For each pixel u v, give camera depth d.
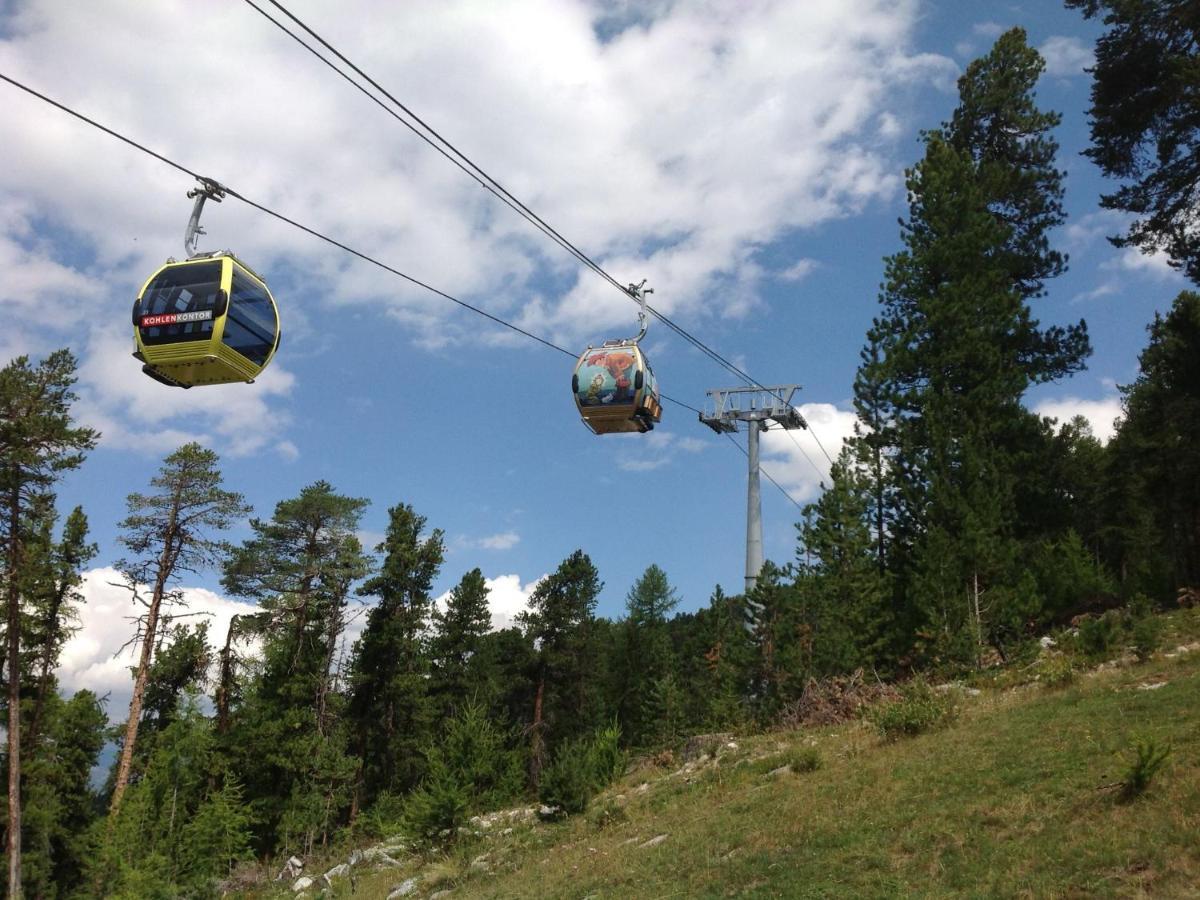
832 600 40.41
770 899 12.90
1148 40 32.00
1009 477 38.69
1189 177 31.64
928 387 41.09
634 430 24.22
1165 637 25.11
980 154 49.44
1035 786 14.29
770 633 46.44
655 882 15.53
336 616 55.19
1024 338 43.19
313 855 39.47
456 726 34.34
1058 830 12.24
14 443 37.56
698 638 73.12
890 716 22.38
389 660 58.56
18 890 38.03
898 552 41.44
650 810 23.44
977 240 43.03
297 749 50.91
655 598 87.88
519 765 48.56
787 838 15.55
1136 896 9.79
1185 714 16.03
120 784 42.31
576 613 65.88
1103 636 25.58
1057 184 46.94
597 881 16.91
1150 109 31.83
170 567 44.38
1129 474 47.16
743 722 40.09
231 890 36.97
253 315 18.03
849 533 40.94
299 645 55.03
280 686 54.50
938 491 37.56
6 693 45.75
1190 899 9.45
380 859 30.19
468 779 32.44
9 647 40.25
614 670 77.31
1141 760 12.68
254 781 54.25
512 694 69.12
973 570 34.53
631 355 23.12
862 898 11.91
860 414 43.31
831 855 13.95
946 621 33.22
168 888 36.25
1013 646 30.39
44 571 43.84
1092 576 37.94
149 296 17.64
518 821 29.55
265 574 55.34
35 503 39.12
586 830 23.77
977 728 19.72
